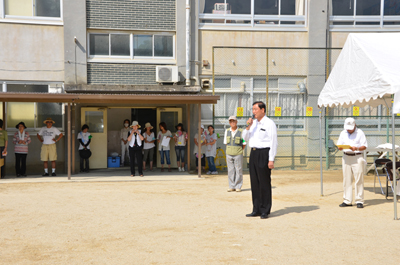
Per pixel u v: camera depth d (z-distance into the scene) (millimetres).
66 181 12109
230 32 15281
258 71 15281
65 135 14492
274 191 10062
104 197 9156
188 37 14727
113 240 5523
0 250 5082
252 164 7016
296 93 15344
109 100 12391
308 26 15422
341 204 8062
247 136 7223
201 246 5195
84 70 14328
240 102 15289
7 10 14016
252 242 5371
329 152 15328
